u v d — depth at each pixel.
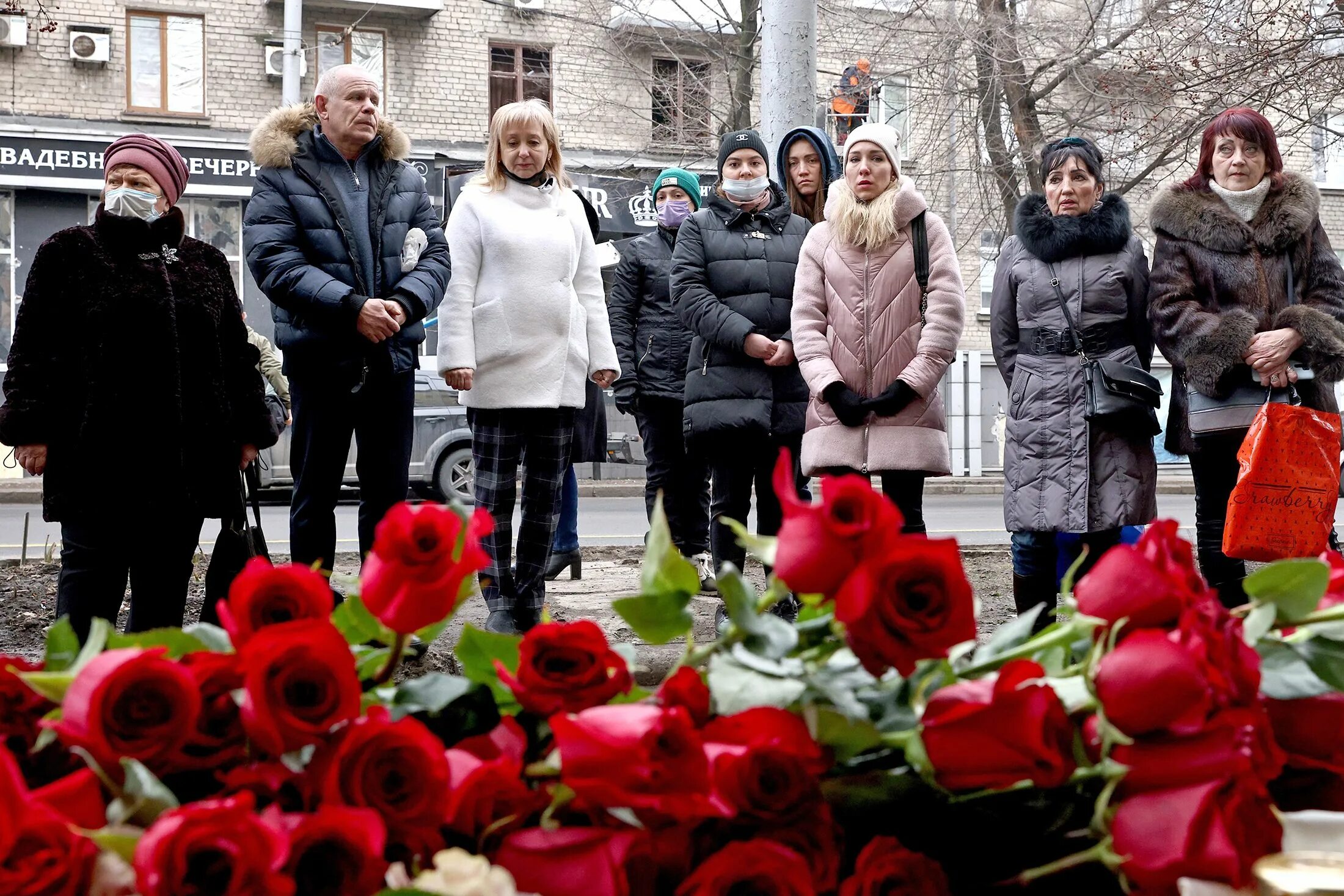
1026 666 0.82
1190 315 4.60
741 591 0.86
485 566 0.83
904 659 0.78
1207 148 4.82
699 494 6.62
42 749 0.86
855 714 0.83
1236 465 4.71
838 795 0.85
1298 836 0.85
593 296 5.31
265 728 0.76
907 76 16.33
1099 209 4.87
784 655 0.86
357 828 0.72
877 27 16.23
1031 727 0.78
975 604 0.79
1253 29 11.41
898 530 0.80
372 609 0.81
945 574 0.78
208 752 0.81
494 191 5.07
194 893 0.67
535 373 4.93
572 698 0.90
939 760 0.80
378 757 0.78
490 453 4.97
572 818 0.83
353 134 4.74
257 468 4.92
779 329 5.19
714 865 0.77
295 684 0.78
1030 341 4.83
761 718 0.82
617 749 0.77
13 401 3.69
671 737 0.78
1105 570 0.85
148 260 3.84
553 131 5.15
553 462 5.05
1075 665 0.87
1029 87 14.89
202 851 0.67
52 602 6.41
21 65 20.53
